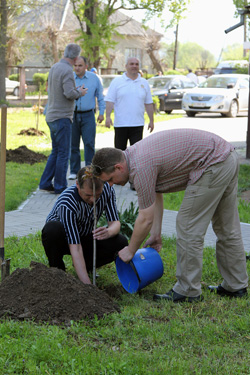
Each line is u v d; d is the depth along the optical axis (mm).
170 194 9492
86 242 4875
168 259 5652
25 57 40406
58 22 42094
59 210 4574
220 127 20062
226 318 4215
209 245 6312
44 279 4199
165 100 26203
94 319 3994
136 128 9602
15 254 5711
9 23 30812
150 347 3660
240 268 4691
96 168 4180
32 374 3193
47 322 3914
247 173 11492
